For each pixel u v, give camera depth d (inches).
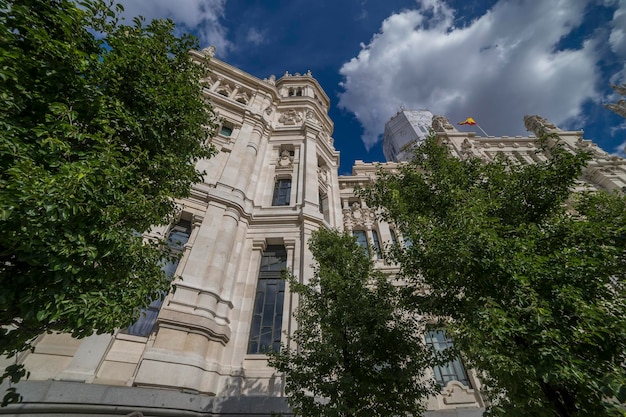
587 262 201.6
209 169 690.2
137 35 297.9
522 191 295.7
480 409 443.8
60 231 173.3
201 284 488.4
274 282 580.4
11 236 151.4
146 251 243.3
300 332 361.7
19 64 186.5
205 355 426.3
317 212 699.4
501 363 184.4
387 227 849.5
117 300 207.5
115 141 224.8
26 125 191.6
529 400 199.3
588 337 180.1
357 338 319.6
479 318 200.8
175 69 336.2
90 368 364.8
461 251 215.8
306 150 858.8
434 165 385.4
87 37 246.2
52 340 359.3
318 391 308.7
